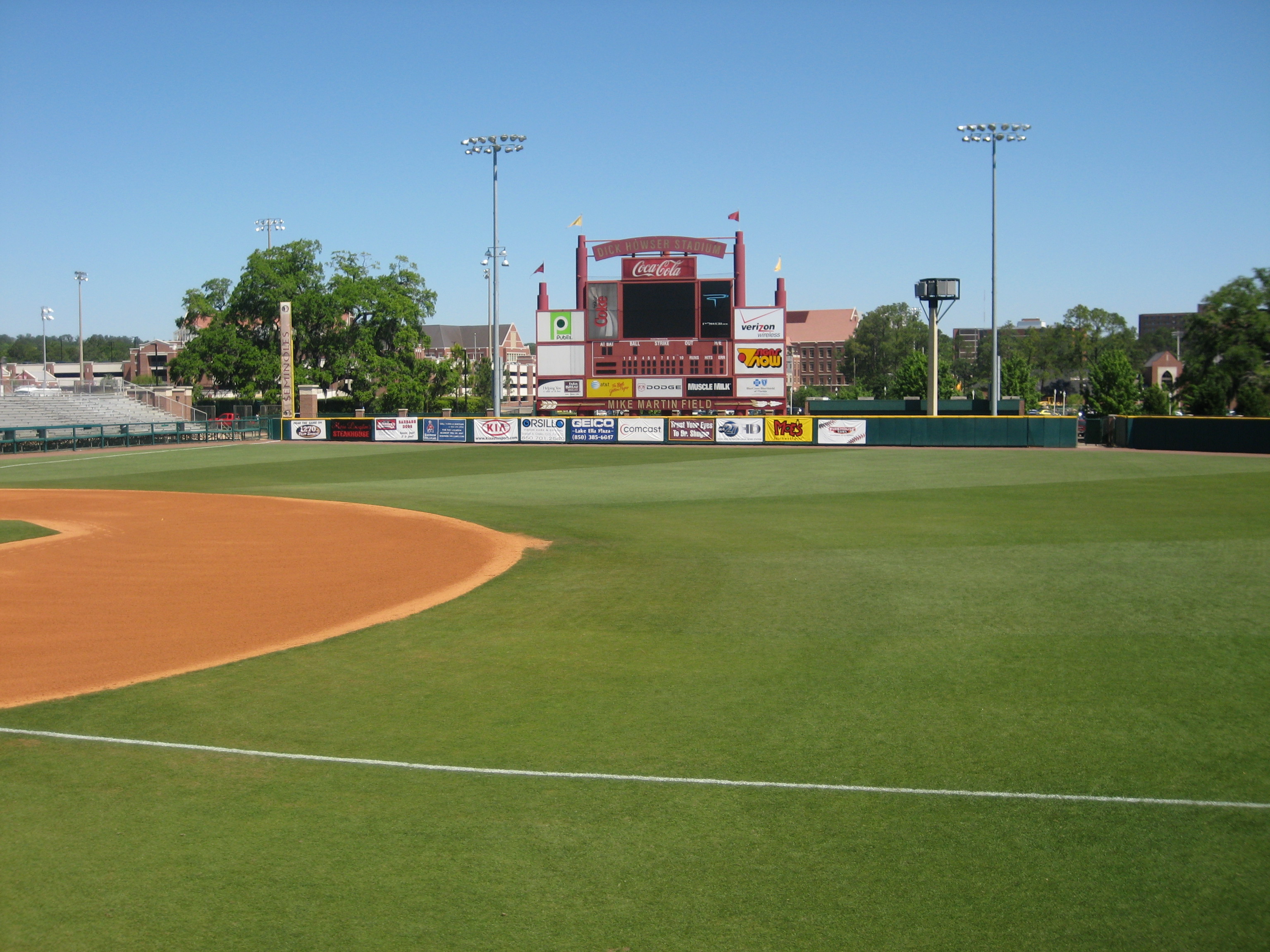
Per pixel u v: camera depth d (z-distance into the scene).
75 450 51.69
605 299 61.06
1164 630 12.59
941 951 5.61
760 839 6.97
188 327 76.38
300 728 9.39
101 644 12.80
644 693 10.34
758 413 60.47
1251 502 26.33
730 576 16.69
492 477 35.84
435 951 5.65
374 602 15.24
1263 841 6.85
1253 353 62.94
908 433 50.34
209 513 26.27
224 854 6.80
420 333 79.38
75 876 6.51
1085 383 135.75
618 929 5.86
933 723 9.30
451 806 7.55
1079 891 6.24
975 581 16.00
